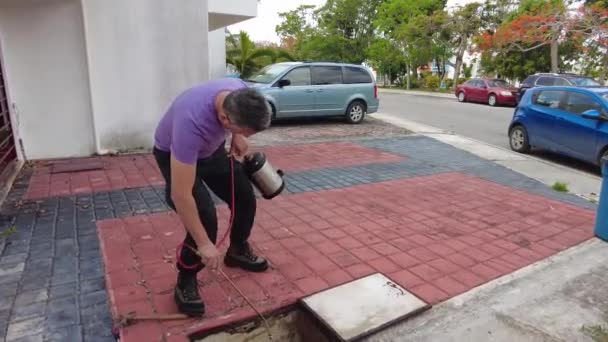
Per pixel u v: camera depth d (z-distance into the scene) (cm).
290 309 284
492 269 346
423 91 3259
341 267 335
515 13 2584
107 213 429
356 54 4116
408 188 570
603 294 317
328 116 1222
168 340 239
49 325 250
